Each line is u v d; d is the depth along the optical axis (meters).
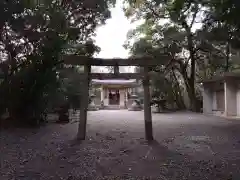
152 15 16.38
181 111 20.05
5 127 10.51
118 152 6.67
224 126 11.39
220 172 5.07
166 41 15.85
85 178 4.76
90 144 7.58
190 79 19.78
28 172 5.08
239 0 5.03
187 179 4.70
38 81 10.09
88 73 8.21
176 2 7.42
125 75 8.23
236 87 15.88
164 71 19.41
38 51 10.02
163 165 5.57
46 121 12.47
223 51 17.31
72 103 12.74
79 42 10.84
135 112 20.69
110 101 28.61
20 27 9.09
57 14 9.42
